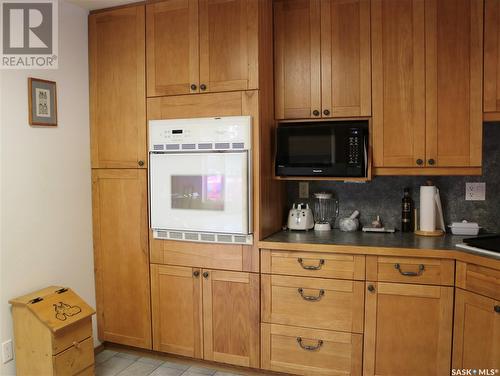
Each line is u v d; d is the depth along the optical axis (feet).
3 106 7.64
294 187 10.03
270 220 8.82
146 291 9.12
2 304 7.63
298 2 8.63
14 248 7.84
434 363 7.30
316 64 8.57
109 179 9.33
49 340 7.40
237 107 8.16
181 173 8.46
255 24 7.97
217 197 8.18
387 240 8.12
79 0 8.75
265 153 8.43
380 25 8.14
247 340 8.36
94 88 9.35
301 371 8.04
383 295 7.49
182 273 8.78
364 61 8.27
